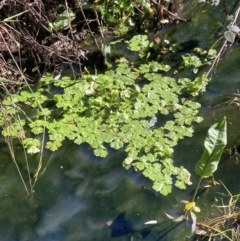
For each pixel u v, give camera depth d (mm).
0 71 3861
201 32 4465
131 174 3305
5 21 3723
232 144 3451
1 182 3318
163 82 3918
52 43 4188
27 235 3020
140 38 4375
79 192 3238
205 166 2748
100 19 4492
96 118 3639
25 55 4141
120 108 3691
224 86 3908
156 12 4531
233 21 4043
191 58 4113
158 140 3465
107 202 3168
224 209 3053
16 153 3484
